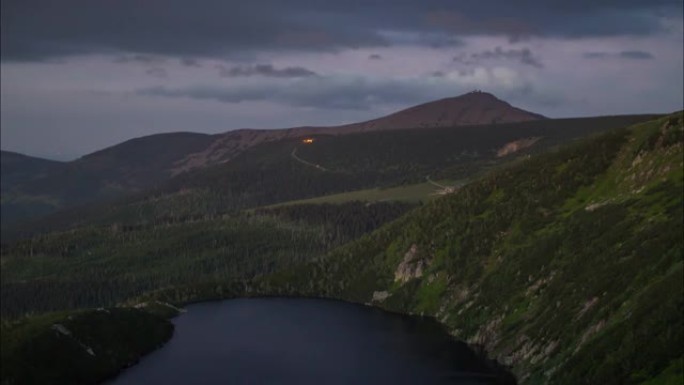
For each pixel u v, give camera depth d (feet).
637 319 445.37
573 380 442.50
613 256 587.27
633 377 398.21
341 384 584.81
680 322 410.72
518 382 545.85
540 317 606.55
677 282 449.06
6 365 603.67
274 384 594.65
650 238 564.71
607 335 460.14
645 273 508.94
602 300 524.93
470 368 612.70
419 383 574.97
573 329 526.57
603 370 420.77
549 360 524.52
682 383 360.48
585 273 599.98
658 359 396.37
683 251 497.46
